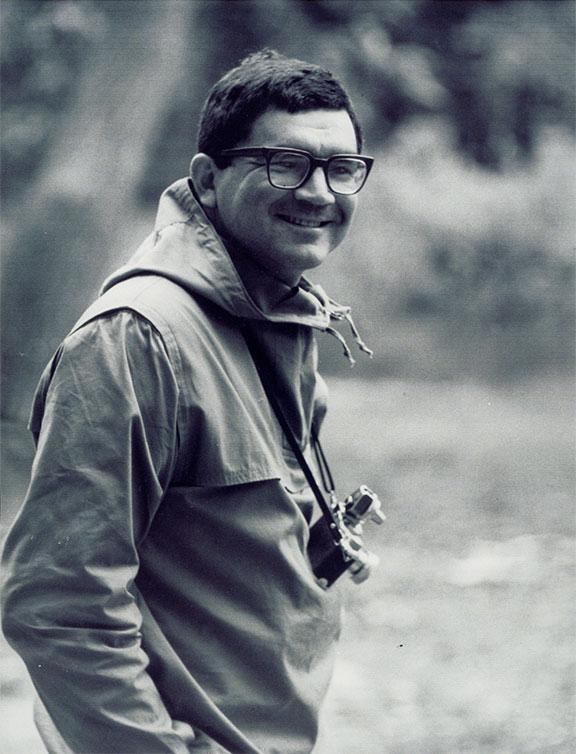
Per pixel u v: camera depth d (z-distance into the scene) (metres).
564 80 26.94
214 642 4.42
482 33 25.86
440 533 16.48
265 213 4.54
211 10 21.86
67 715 4.23
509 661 11.04
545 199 40.06
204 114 4.71
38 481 4.21
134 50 17.78
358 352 35.72
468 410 28.67
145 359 4.24
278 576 4.48
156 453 4.26
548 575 14.10
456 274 39.44
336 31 22.70
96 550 4.15
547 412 28.28
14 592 4.20
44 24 19.27
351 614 12.60
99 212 17.19
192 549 4.41
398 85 23.66
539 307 39.88
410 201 38.50
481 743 9.12
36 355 16.48
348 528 5.01
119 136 17.58
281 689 4.48
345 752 8.82
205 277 4.46
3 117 20.36
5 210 19.72
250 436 4.42
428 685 10.41
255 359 4.64
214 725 4.36
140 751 4.16
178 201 4.68
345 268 37.59
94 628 4.15
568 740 9.17
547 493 19.22
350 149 4.61
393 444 24.19
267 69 4.58
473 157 28.44
